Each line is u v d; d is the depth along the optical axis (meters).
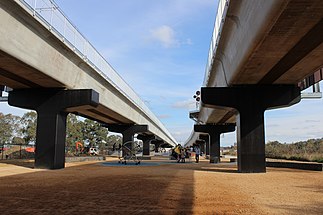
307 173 24.42
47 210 9.40
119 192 13.09
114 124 62.06
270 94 25.42
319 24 13.89
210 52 30.73
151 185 15.59
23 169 25.77
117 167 31.16
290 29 14.41
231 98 25.50
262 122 25.17
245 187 15.31
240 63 20.17
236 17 18.84
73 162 40.75
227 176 21.42
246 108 25.34
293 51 17.61
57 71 24.58
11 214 8.85
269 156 60.25
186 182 17.20
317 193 13.36
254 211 9.46
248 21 16.45
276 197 12.19
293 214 9.08
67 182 16.70
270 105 25.31
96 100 28.08
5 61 19.42
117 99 44.09
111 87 39.81
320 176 21.72
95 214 8.92
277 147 75.62
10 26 17.75
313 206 10.32
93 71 32.28
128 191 13.41
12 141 66.56
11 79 24.45
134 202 10.77
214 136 54.31
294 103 25.38
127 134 61.25
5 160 38.50
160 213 9.07
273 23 13.66
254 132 25.08
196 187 15.03
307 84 31.05
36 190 13.56
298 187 15.42
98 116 49.38
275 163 33.50
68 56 26.28
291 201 11.27
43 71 22.27
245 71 21.69
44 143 26.89
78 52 27.00
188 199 11.48
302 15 12.95
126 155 45.50
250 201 11.20
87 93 27.02
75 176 20.25
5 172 23.00
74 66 27.88
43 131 27.06
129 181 17.39
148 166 33.94
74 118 77.75
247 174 23.22
